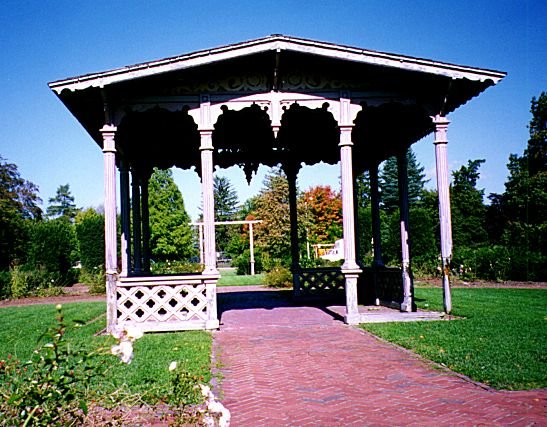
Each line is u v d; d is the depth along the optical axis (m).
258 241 32.34
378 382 5.46
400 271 11.45
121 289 9.39
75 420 3.24
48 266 24.38
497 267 20.23
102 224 27.97
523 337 7.45
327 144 14.04
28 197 52.69
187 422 3.50
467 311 10.42
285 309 12.51
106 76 8.84
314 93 9.80
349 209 9.74
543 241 23.17
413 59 9.32
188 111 9.58
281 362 6.55
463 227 32.56
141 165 13.98
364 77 9.88
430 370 5.88
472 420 4.21
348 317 9.58
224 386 5.45
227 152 14.61
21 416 2.95
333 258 31.83
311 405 4.75
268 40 9.12
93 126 10.79
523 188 28.75
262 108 9.69
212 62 9.08
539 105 32.22
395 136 11.73
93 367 3.25
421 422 4.21
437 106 9.87
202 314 9.56
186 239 41.94
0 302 19.19
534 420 4.16
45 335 3.08
